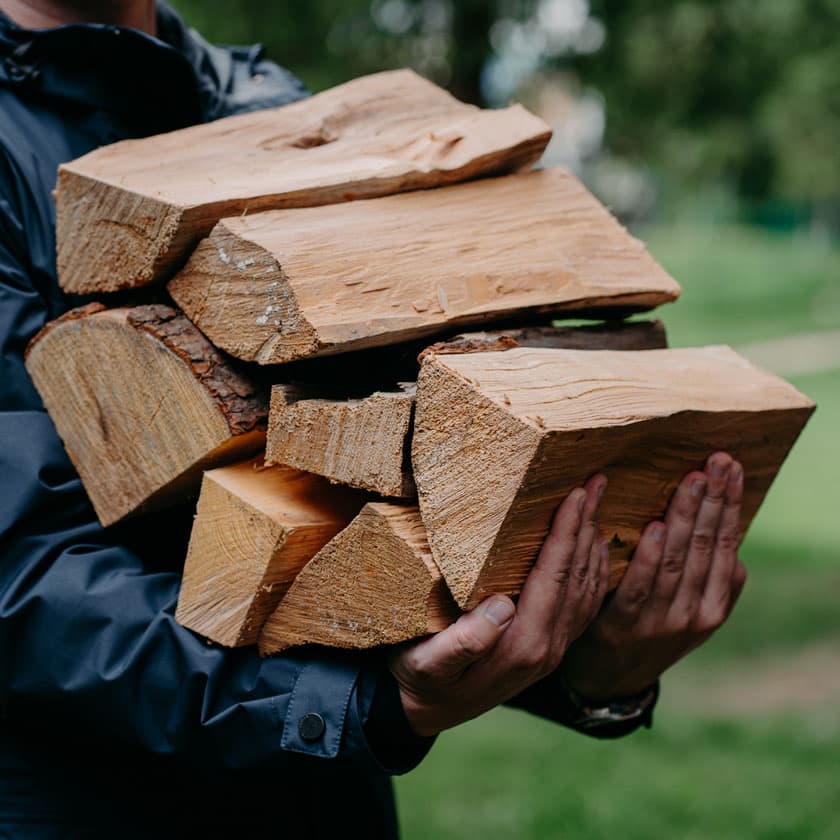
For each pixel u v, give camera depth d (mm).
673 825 3535
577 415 1188
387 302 1285
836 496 8906
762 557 6996
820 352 16391
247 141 1598
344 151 1570
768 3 7965
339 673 1339
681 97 8109
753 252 25219
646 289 1539
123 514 1430
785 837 3445
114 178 1417
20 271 1517
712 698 4742
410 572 1221
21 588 1381
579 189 1644
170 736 1362
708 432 1381
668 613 1466
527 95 7973
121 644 1367
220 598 1354
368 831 1693
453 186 1534
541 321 1492
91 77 1626
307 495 1363
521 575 1263
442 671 1247
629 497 1358
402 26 6770
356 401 1257
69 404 1459
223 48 1971
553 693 1663
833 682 4883
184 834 1512
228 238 1303
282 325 1253
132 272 1387
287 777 1574
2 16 1610
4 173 1530
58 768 1469
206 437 1343
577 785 3836
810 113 19781
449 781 3887
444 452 1195
